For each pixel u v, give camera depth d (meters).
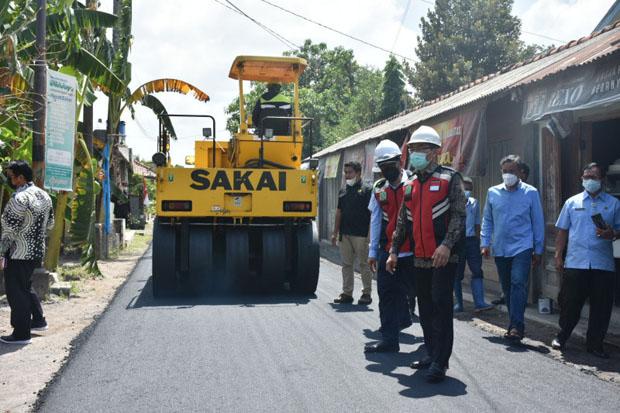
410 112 17.20
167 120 15.73
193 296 9.40
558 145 8.35
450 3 42.06
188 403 4.38
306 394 4.56
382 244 6.28
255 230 9.91
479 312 7.99
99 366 5.36
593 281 5.86
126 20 16.12
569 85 6.74
